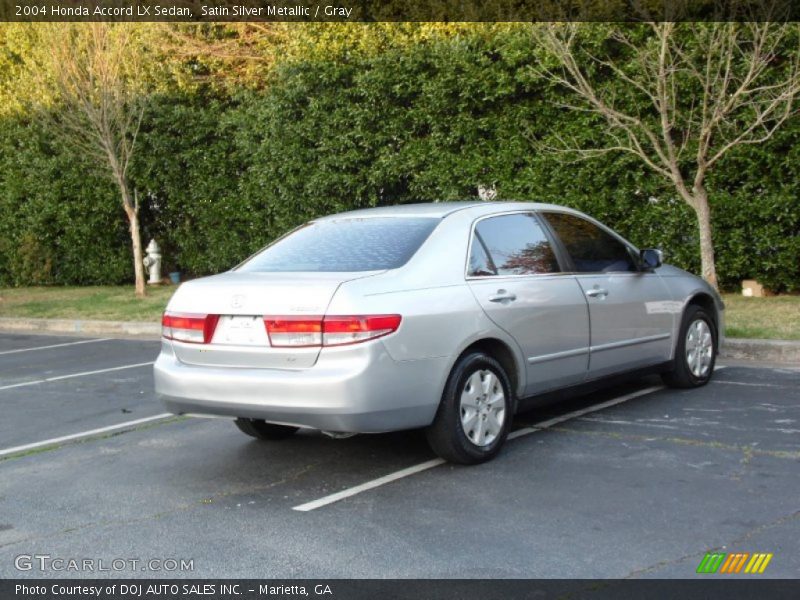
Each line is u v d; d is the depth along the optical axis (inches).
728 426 248.2
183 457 244.7
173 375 219.8
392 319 202.1
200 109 697.6
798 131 430.6
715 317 308.2
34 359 458.3
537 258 245.8
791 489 194.2
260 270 231.5
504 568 159.3
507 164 508.7
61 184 740.7
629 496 193.9
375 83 545.6
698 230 466.9
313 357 201.5
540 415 270.8
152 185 710.5
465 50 503.8
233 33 767.7
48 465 243.9
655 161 469.4
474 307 219.5
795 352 340.5
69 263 779.4
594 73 472.1
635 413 267.6
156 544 179.3
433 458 229.9
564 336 244.2
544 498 195.2
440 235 226.5
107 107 630.5
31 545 181.9
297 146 593.6
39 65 717.9
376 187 580.1
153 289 716.7
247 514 194.9
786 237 451.2
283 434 258.1
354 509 194.2
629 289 268.8
